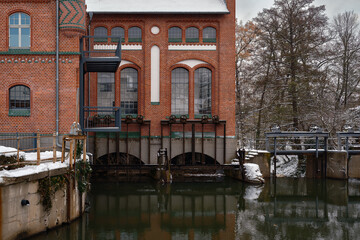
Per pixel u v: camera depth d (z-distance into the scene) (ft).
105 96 77.46
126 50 77.41
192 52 77.71
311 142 95.30
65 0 56.13
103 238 39.09
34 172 32.12
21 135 55.67
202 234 41.06
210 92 78.64
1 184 28.37
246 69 116.16
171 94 78.18
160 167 70.69
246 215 50.37
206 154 77.82
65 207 38.19
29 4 56.08
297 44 97.71
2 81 55.77
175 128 77.15
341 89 107.04
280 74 101.45
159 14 77.20
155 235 40.50
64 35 56.24
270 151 77.00
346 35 107.04
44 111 55.93
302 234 41.96
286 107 99.96
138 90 77.87
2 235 28.71
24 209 31.40
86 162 44.62
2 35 55.77
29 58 56.08
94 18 76.74
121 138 76.59
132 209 52.60
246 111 115.03
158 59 77.46
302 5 97.71
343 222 47.62
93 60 57.72
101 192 63.57
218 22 77.87
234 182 74.02
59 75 56.13
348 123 97.91
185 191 65.36
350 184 74.54
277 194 64.75
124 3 78.69
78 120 57.16
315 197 63.10
